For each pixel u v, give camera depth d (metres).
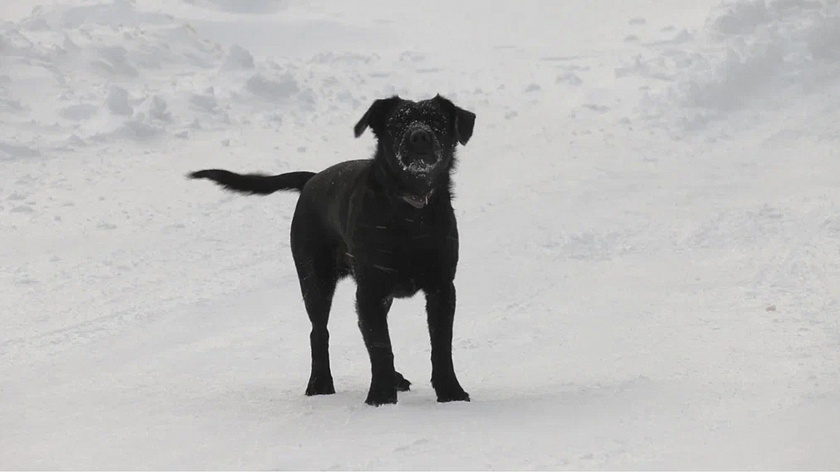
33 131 18.28
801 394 6.74
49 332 10.17
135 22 24.53
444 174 7.34
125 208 15.06
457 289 11.45
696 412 6.50
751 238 12.73
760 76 20.39
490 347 9.27
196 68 22.75
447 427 6.34
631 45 24.69
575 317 10.13
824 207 13.61
